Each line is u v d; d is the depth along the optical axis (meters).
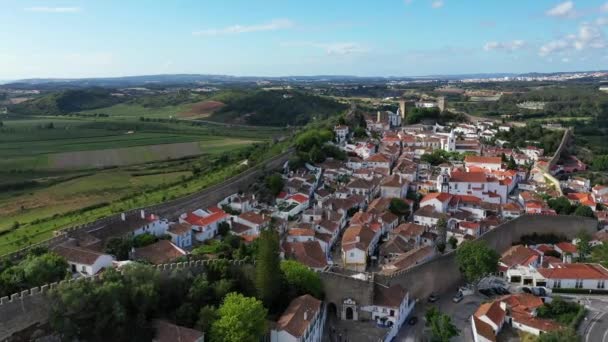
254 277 108.38
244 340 86.38
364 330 109.50
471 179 199.00
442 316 108.44
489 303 118.56
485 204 188.25
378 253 146.62
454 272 138.50
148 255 119.06
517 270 139.25
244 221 157.00
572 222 171.00
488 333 106.62
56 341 83.31
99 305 85.31
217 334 86.56
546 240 169.25
